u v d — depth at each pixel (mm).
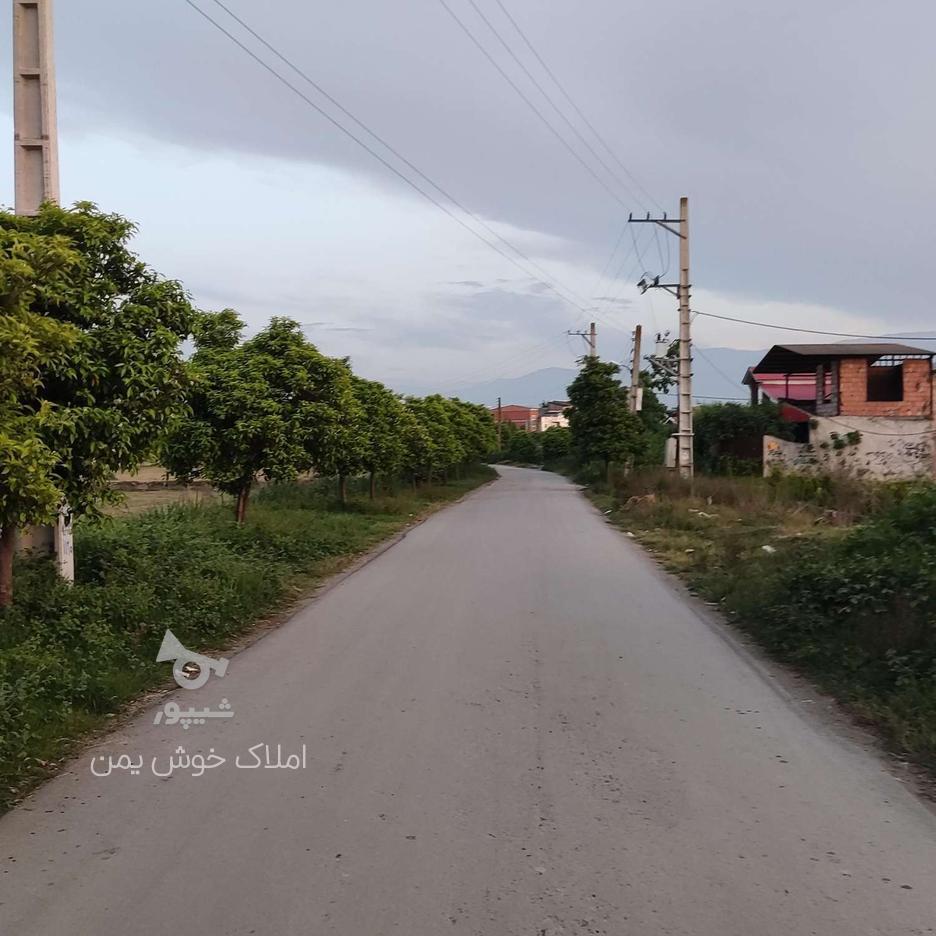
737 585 9977
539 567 12828
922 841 3891
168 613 8109
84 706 5906
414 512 23797
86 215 7492
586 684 6477
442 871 3617
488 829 4012
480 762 4867
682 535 16812
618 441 35062
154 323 7594
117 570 8930
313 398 13328
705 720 5641
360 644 7867
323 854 3783
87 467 7336
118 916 3309
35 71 8367
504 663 7102
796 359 33781
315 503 23172
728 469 33344
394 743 5195
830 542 11484
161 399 7617
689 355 24891
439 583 11367
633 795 4406
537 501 28953
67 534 8477
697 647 7734
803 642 7312
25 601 7473
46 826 4133
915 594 7371
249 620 9047
